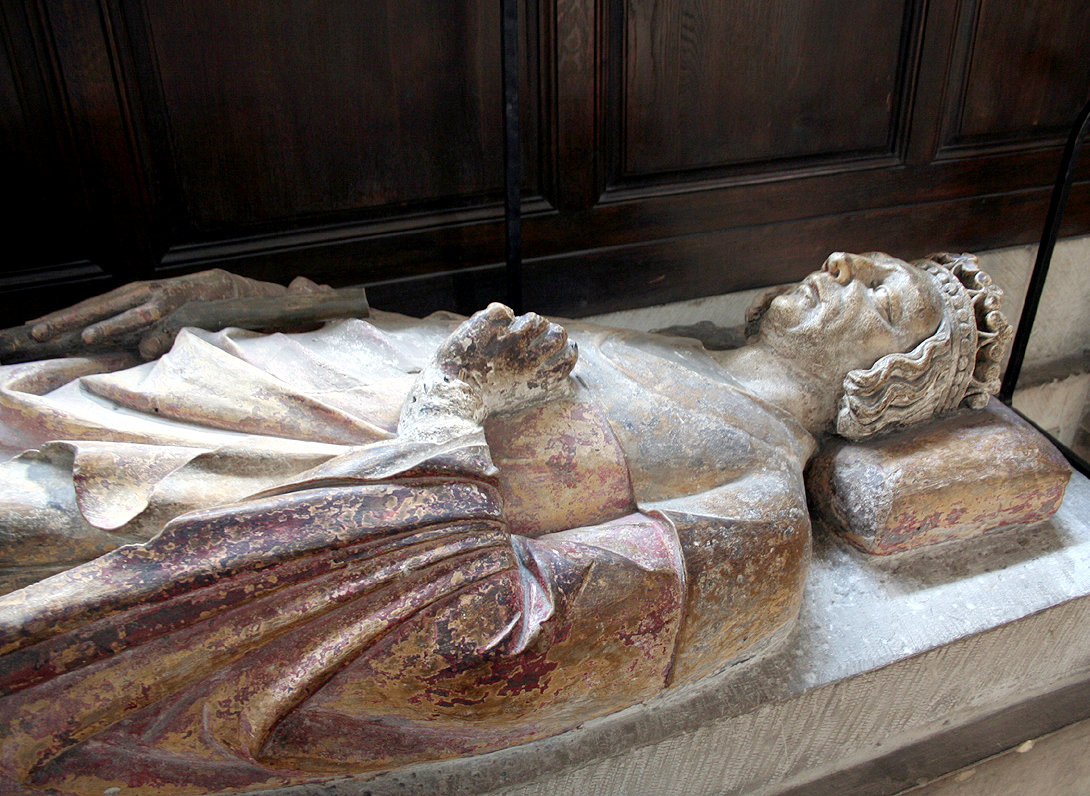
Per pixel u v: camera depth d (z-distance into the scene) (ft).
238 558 2.86
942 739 5.04
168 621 2.82
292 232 5.22
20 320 4.88
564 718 3.62
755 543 3.71
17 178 4.55
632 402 4.09
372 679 3.10
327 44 4.75
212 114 4.74
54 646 2.71
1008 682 4.94
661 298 6.19
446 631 3.09
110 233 4.82
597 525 3.77
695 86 5.49
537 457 3.76
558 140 5.32
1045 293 7.25
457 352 3.63
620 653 3.42
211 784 3.24
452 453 3.24
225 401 3.59
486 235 5.59
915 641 4.36
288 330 4.26
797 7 5.41
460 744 3.50
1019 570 4.70
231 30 4.55
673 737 3.96
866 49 5.71
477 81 5.13
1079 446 7.97
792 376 4.55
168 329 4.04
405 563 3.07
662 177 5.77
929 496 4.43
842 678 4.21
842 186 6.16
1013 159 6.46
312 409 3.61
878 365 4.39
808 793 4.73
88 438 3.40
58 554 3.07
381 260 5.44
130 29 4.38
